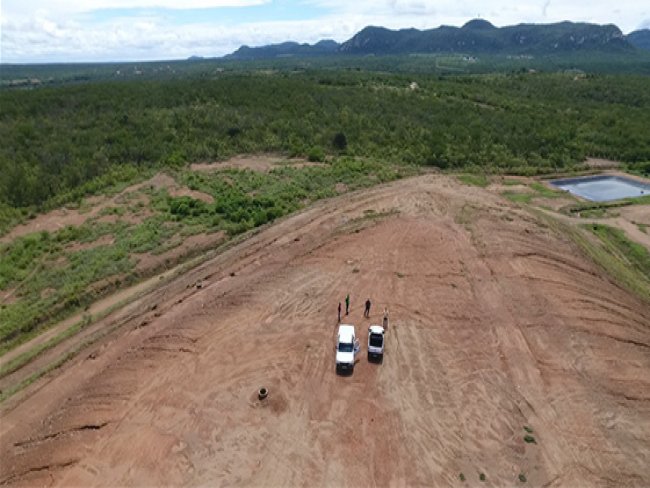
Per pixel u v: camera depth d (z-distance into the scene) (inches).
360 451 783.7
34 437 857.5
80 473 754.2
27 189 2091.5
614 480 756.0
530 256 1428.4
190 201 1969.7
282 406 868.0
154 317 1175.6
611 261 1641.2
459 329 1092.5
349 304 1171.9
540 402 897.5
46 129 2659.9
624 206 2229.3
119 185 2257.6
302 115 3149.6
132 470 753.0
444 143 2849.4
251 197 2043.6
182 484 729.6
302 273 1314.0
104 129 2733.8
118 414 860.6
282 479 736.3
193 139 2751.0
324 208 1844.2
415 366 975.6
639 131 3169.3
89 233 1790.1
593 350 1045.2
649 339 1118.4
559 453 796.0
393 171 2429.9
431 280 1280.8
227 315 1131.9
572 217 2097.7
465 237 1525.6
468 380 943.7
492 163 2743.6
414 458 775.1
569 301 1217.4
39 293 1445.6
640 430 850.1
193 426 829.2
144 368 971.9
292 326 1088.2
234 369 958.4
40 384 1018.7
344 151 2743.6
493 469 762.2
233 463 761.6
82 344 1138.7
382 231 1565.0
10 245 1732.3
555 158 2834.6
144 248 1641.2
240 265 1396.4
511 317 1137.4
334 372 953.5
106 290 1451.8
